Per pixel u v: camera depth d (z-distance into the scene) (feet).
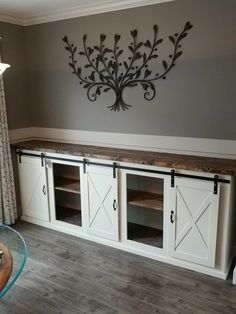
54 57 11.32
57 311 7.00
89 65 10.55
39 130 12.47
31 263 8.95
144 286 7.88
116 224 9.49
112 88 10.24
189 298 7.41
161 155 9.22
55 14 10.71
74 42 10.69
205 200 7.81
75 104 11.22
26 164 11.26
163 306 7.14
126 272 8.50
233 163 8.02
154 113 9.63
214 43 8.29
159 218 9.87
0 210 11.16
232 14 7.91
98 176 9.52
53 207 11.00
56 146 10.91
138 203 9.07
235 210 8.45
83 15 10.26
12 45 11.43
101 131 10.84
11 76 11.53
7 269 5.39
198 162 8.16
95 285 7.93
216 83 8.46
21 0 9.29
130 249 9.48
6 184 11.14
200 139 9.00
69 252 9.59
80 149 10.27
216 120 8.65
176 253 8.62
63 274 8.42
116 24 9.70
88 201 9.96
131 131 10.19
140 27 9.29
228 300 7.33
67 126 11.64
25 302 7.31
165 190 8.43
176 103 9.19
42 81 11.87
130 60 9.70
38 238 10.52
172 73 9.07
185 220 8.23
